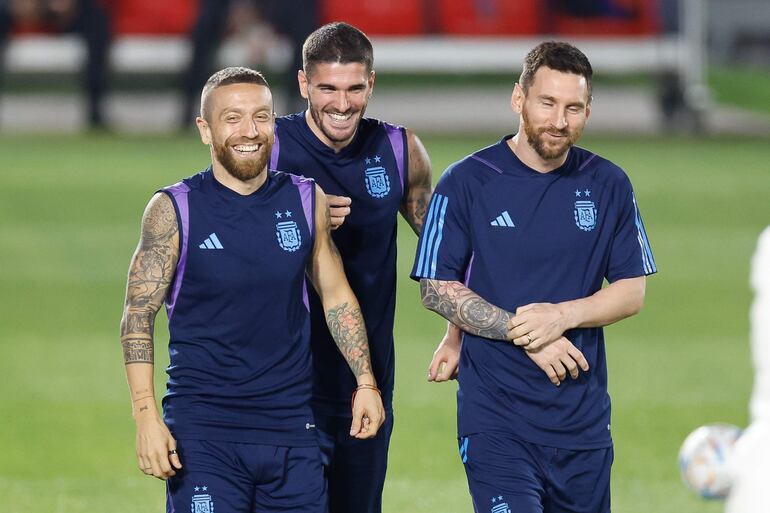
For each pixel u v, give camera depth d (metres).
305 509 13.95
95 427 23.81
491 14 68.75
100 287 35.25
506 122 67.94
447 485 20.64
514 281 14.33
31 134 63.31
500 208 14.33
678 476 21.14
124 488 20.50
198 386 13.74
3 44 66.25
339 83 14.96
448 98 74.69
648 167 56.31
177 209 13.62
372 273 16.33
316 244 14.20
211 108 13.58
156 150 58.56
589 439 14.23
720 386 26.78
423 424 23.91
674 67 69.19
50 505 19.61
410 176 16.42
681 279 37.06
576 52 13.91
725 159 59.19
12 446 22.61
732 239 42.56
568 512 14.40
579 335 14.31
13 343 29.67
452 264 14.44
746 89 80.00
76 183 50.09
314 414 16.36
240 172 13.59
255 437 13.76
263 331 13.74
